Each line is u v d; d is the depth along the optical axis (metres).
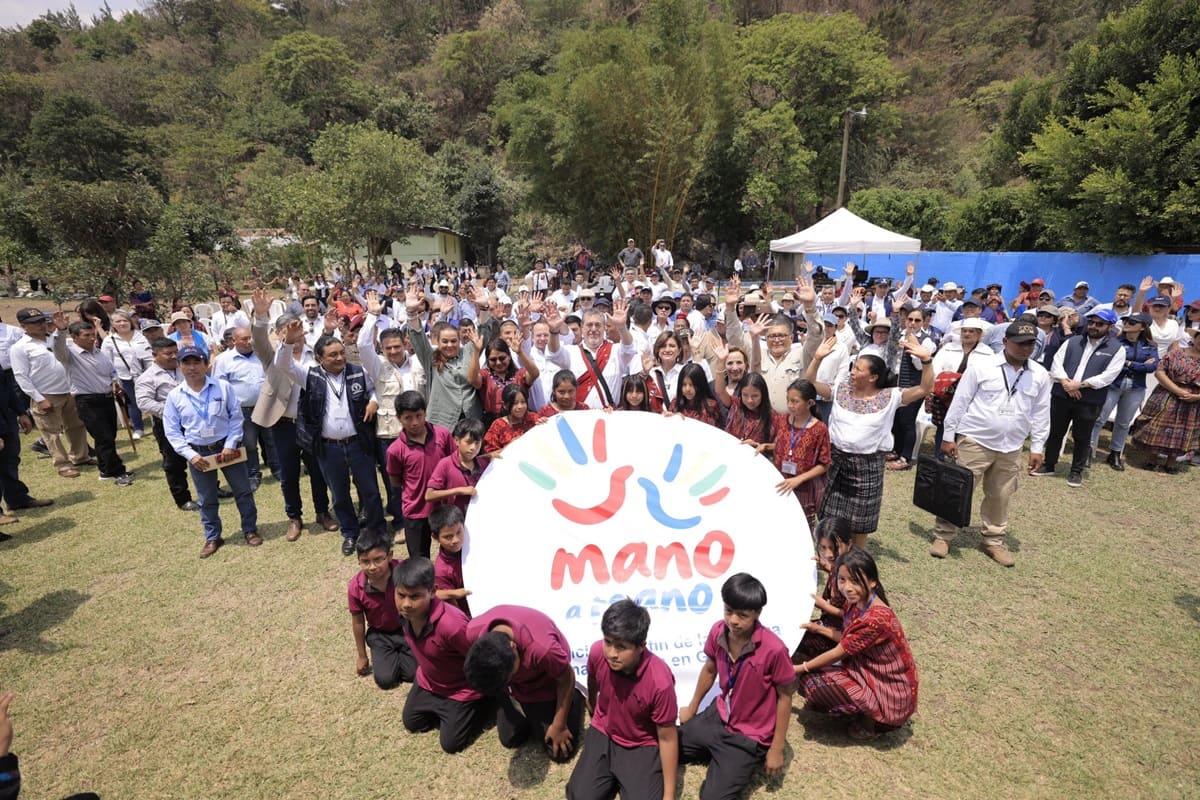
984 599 4.81
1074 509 6.44
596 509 3.92
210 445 5.46
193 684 3.97
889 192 29.38
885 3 53.38
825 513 4.95
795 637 3.65
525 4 68.00
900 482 7.22
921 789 3.18
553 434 4.11
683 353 6.77
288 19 91.44
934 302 11.34
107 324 9.06
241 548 5.71
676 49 28.31
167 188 45.44
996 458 5.21
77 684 3.97
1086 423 6.88
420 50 75.12
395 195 27.50
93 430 7.18
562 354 5.99
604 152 28.00
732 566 3.84
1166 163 15.07
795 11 50.22
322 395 5.22
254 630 4.50
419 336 5.76
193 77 70.88
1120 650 4.22
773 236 32.56
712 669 3.30
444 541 3.88
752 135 32.12
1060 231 17.62
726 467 4.08
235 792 3.19
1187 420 7.20
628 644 2.79
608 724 3.11
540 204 31.64
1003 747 3.44
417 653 3.47
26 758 3.41
